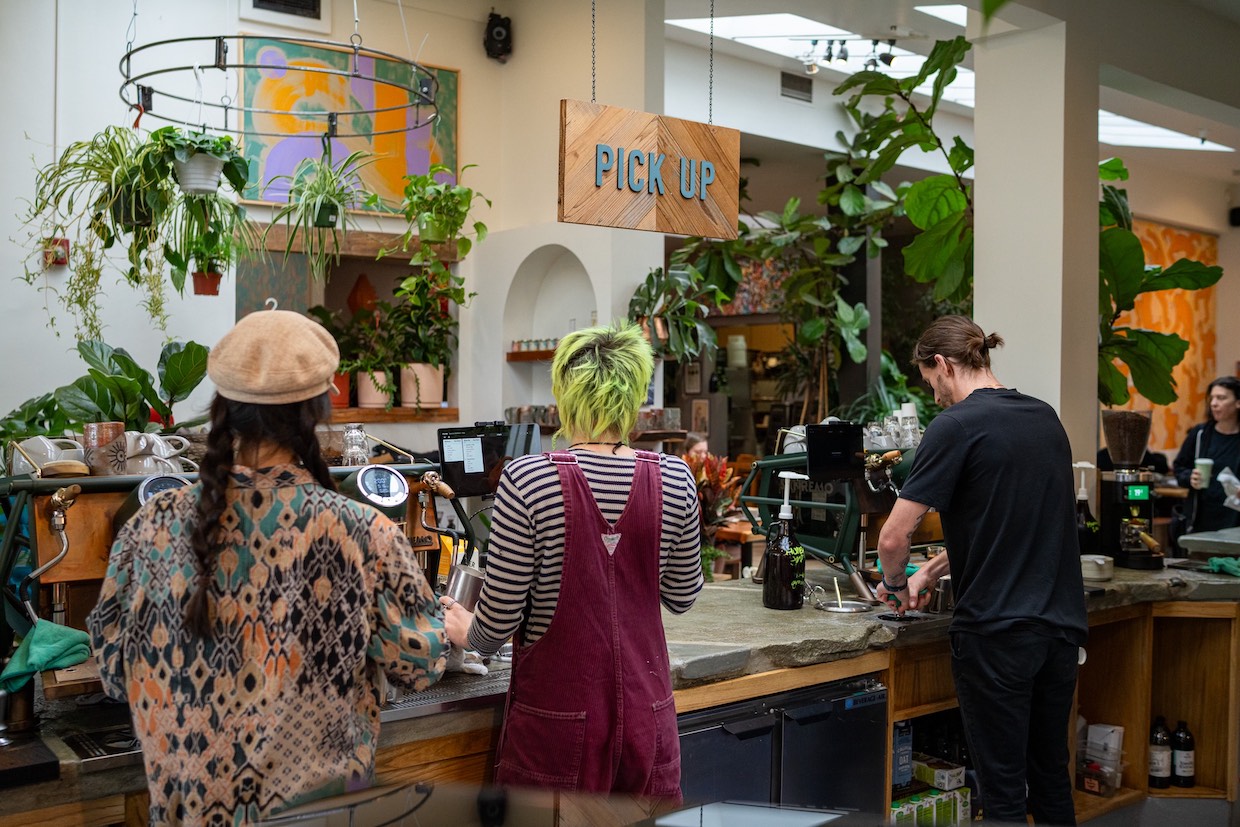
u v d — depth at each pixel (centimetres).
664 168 344
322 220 484
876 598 329
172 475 218
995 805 278
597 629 209
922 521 377
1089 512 414
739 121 759
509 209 645
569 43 594
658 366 570
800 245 831
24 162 496
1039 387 446
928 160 875
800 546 333
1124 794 390
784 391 942
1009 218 460
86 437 235
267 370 162
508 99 644
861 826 120
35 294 498
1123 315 1052
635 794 210
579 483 208
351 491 231
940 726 364
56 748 189
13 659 194
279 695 159
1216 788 401
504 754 214
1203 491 603
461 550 259
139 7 525
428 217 557
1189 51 521
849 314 773
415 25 612
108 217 497
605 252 552
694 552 224
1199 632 407
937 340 301
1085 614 284
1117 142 925
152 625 160
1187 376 1141
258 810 158
